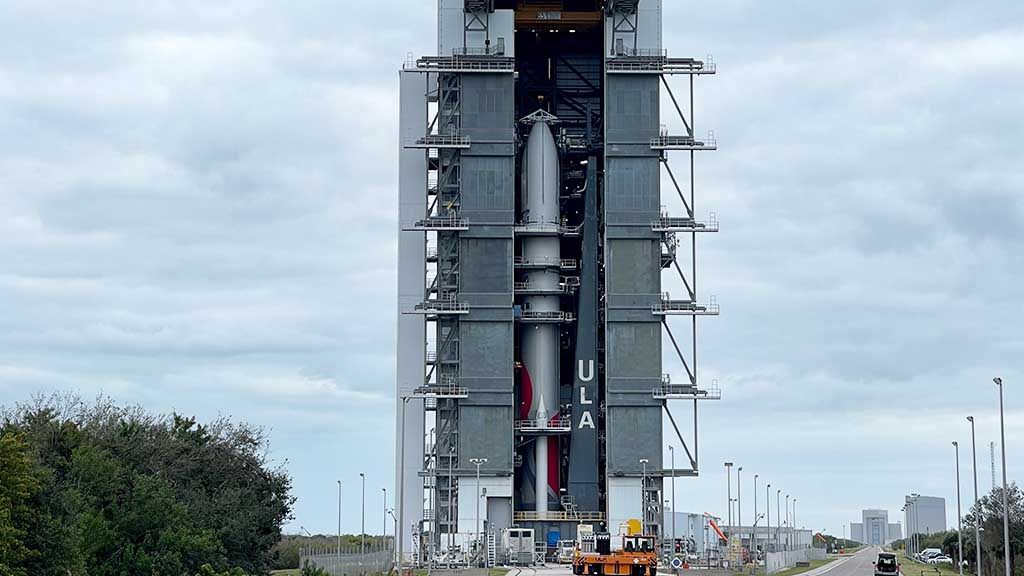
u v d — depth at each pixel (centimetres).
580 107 16350
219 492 9738
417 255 15888
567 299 16400
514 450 15612
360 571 11219
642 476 15112
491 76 15488
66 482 7906
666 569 13962
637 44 15475
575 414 15588
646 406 15225
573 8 15925
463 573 12231
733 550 16100
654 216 15288
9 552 6094
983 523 13900
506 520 15238
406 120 16025
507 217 15375
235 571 7662
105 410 9838
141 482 8212
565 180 16488
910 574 14662
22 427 8100
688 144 15288
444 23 15562
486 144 15425
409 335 15800
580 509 15462
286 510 10369
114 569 7781
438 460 15275
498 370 15275
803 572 14975
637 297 15288
